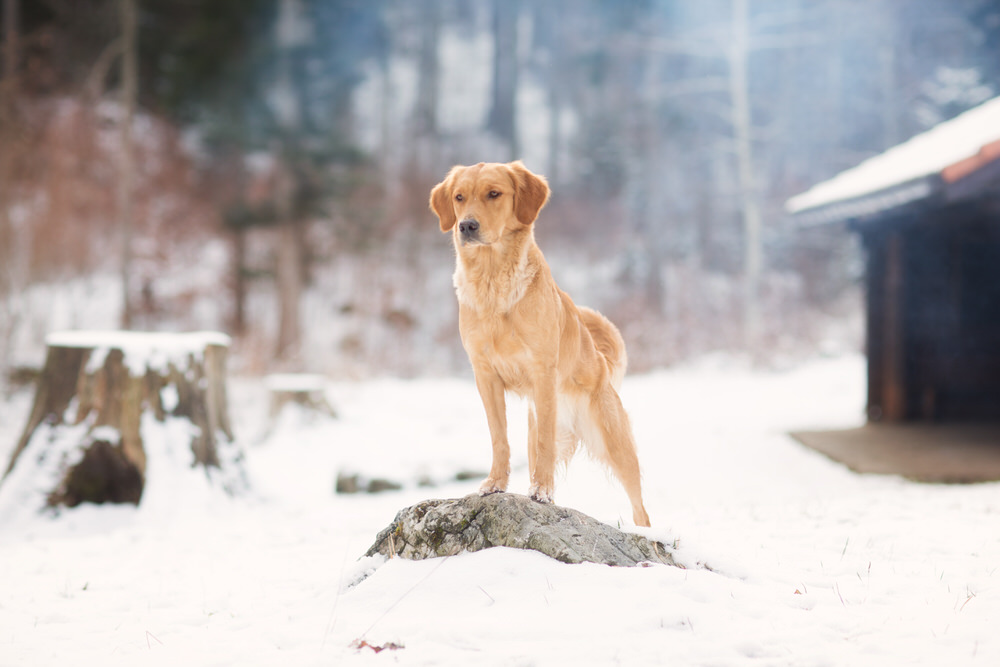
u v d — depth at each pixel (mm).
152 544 5324
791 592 3305
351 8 21453
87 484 6500
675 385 17281
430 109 34625
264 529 5719
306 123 19609
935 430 9953
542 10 39250
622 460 4105
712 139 29984
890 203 8586
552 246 29391
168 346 6773
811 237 29031
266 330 22312
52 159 18031
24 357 14375
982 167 7430
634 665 2553
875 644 2693
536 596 3080
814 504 5719
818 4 27703
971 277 10789
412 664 2621
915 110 27047
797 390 15789
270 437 10930
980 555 3951
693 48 24844
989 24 24000
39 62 18891
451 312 24391
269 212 19562
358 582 3633
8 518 6109
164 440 6578
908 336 10766
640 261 28375
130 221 18156
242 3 19594
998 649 2617
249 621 3336
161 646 3064
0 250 15430
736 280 28781
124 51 18984
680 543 3602
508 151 35719
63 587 4176
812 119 30094
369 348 21656
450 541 3551
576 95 34344
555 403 3650
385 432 10984
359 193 24547
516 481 7223
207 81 20000
